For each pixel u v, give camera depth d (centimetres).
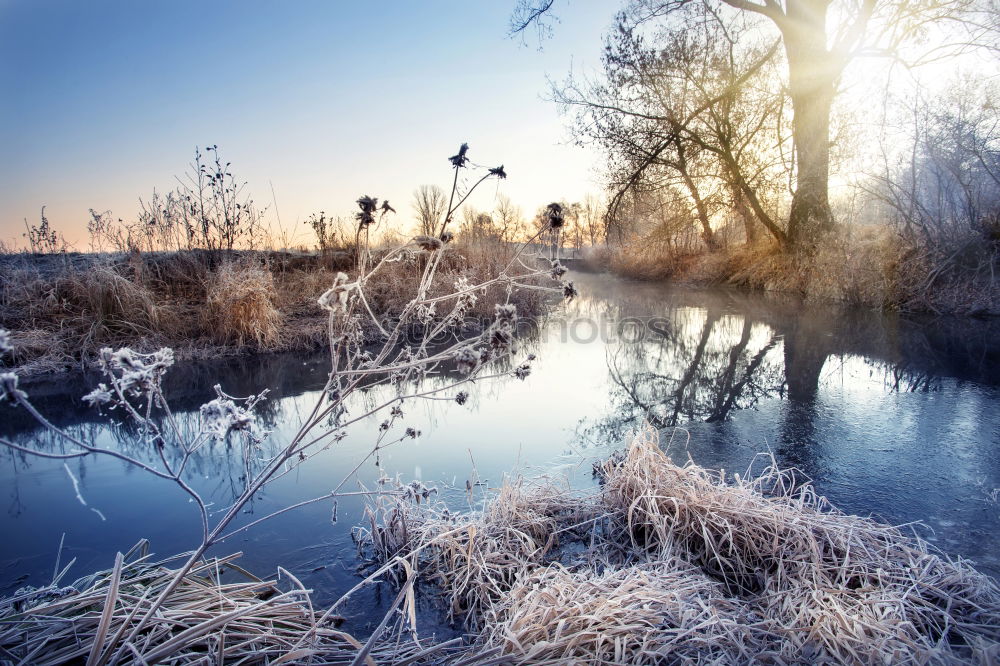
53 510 325
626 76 1485
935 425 443
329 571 258
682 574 238
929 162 1059
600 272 3009
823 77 1282
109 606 170
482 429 461
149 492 348
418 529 273
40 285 759
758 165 1519
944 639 196
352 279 953
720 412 491
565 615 199
